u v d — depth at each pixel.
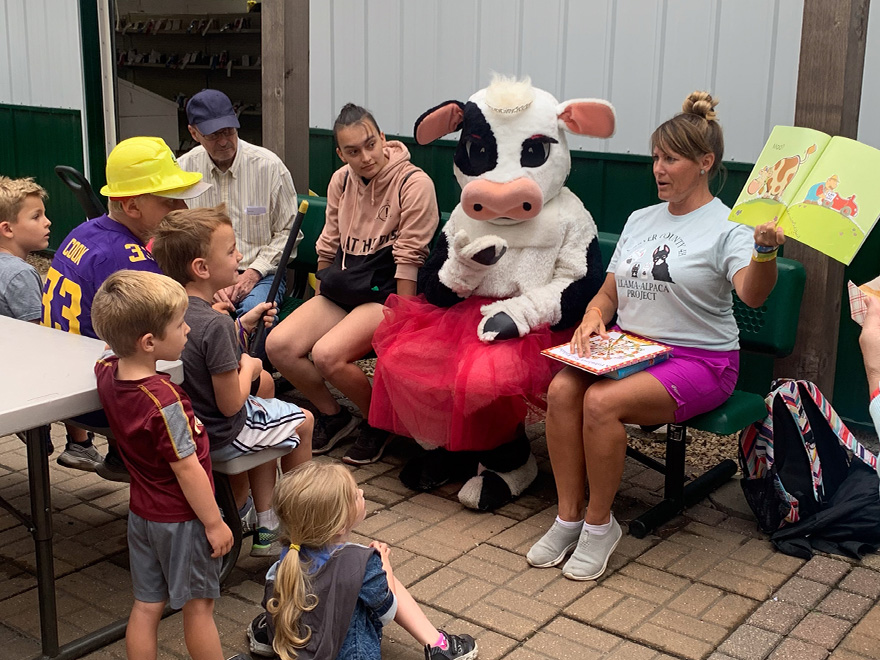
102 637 3.06
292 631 2.58
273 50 5.38
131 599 3.36
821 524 3.65
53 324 3.44
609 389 3.41
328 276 4.55
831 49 3.80
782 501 3.68
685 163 3.53
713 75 5.13
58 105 8.08
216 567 2.76
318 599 2.60
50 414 2.58
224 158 4.87
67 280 3.39
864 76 4.66
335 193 4.70
